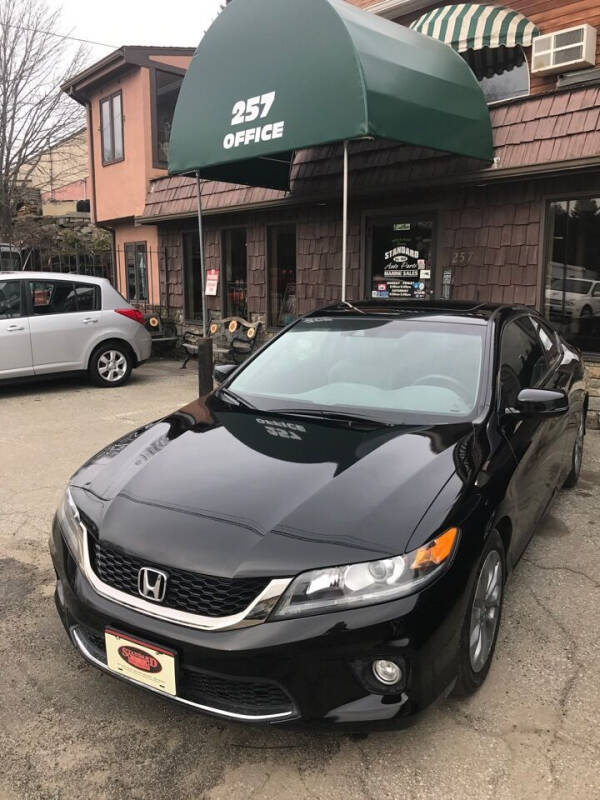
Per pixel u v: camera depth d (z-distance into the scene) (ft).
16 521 15.08
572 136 21.44
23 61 53.83
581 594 11.75
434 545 7.64
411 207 26.84
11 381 27.96
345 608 7.22
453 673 7.84
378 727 7.35
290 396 11.98
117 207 45.32
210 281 37.60
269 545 7.58
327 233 30.30
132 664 7.86
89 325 29.58
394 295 28.22
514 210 23.94
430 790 7.45
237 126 22.40
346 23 19.07
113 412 25.62
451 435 9.84
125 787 7.57
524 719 8.55
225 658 7.22
